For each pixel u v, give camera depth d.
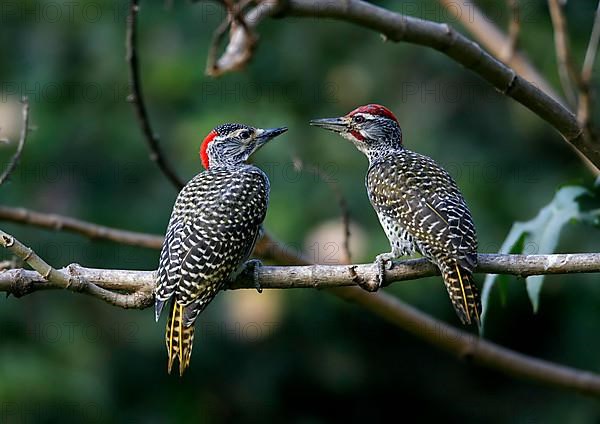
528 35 14.29
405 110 14.86
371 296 9.77
